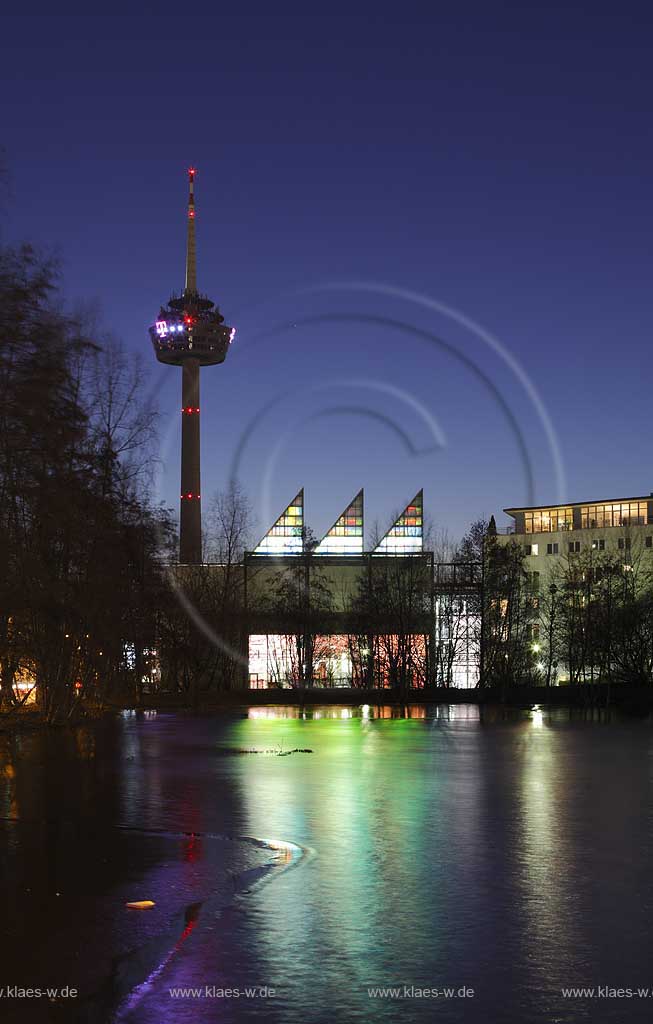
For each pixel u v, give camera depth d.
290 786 21.97
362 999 8.02
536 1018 7.60
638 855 13.88
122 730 41.22
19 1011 7.75
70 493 38.94
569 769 25.73
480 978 8.54
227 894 11.48
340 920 10.37
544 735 38.47
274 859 13.55
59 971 8.70
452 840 15.02
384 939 9.67
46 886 11.90
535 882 12.17
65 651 43.44
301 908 10.84
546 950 9.35
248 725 45.03
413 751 31.23
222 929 10.01
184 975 8.59
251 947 9.41
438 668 81.81
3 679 43.03
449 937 9.76
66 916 10.50
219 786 21.89
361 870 12.82
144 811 18.06
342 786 21.94
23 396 34.41
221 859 13.52
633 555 117.88
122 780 23.17
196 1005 7.87
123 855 13.80
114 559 45.59
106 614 44.97
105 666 48.16
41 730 40.72
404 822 16.75
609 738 36.97
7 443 34.59
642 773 24.81
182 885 11.94
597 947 9.44
